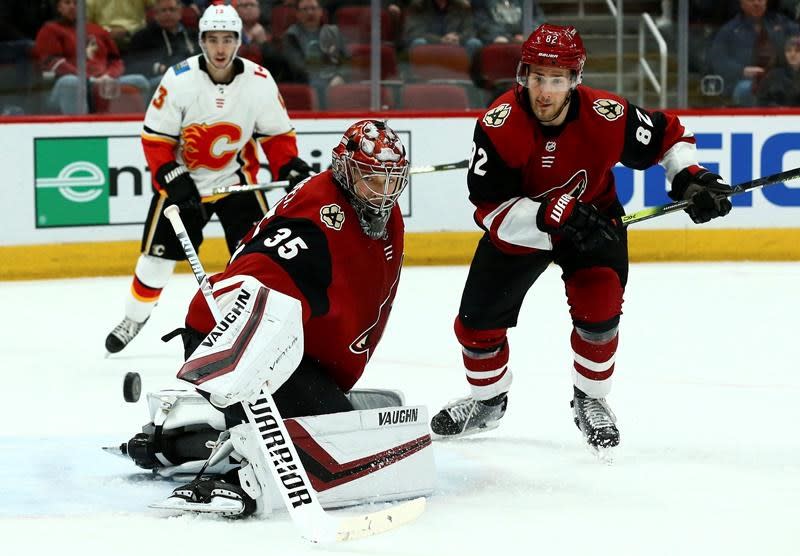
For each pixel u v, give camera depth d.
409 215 30.44
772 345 21.36
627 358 20.34
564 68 12.37
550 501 12.02
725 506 11.84
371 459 11.71
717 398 17.31
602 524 11.18
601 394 14.09
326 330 11.70
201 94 19.61
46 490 12.49
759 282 27.94
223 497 11.11
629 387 18.08
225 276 11.69
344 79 30.94
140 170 29.06
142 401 17.47
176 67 19.73
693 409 16.62
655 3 32.19
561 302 25.72
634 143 13.28
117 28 29.53
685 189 13.43
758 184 13.20
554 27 12.50
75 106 29.59
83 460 13.83
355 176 11.41
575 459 13.89
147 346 22.00
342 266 11.62
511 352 20.86
